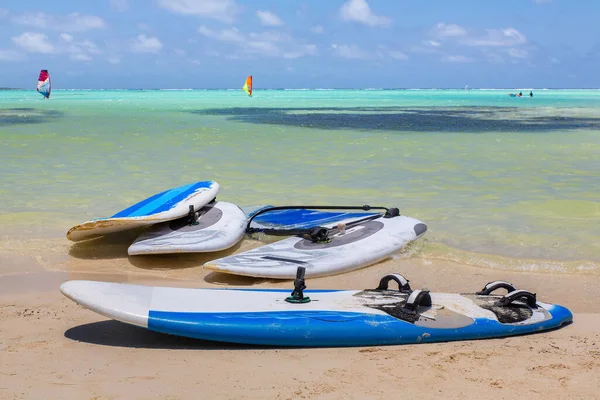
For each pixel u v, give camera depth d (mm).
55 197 10898
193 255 7789
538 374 4086
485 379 4000
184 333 4523
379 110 47906
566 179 12836
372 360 4352
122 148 18531
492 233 8562
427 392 3799
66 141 20422
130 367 4172
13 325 5031
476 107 54594
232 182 12633
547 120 33188
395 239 7902
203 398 3699
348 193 11453
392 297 5297
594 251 7648
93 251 7848
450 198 10914
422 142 20609
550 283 6598
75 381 3920
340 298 5246
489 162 15516
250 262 6953
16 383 3873
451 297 5449
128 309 4613
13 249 7785
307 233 7820
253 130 25797
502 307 5250
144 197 10938
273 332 4570
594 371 4133
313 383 3932
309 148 18797
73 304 5672
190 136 22672
